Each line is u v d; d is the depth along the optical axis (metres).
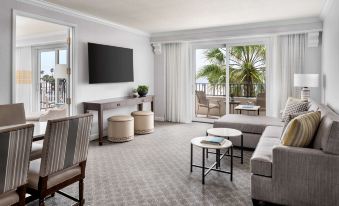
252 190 2.42
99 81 5.11
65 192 2.69
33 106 7.23
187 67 6.68
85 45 4.86
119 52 5.63
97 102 4.77
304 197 2.23
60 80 6.72
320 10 4.55
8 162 1.58
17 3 3.66
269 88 5.77
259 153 2.60
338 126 2.12
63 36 6.37
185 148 4.39
